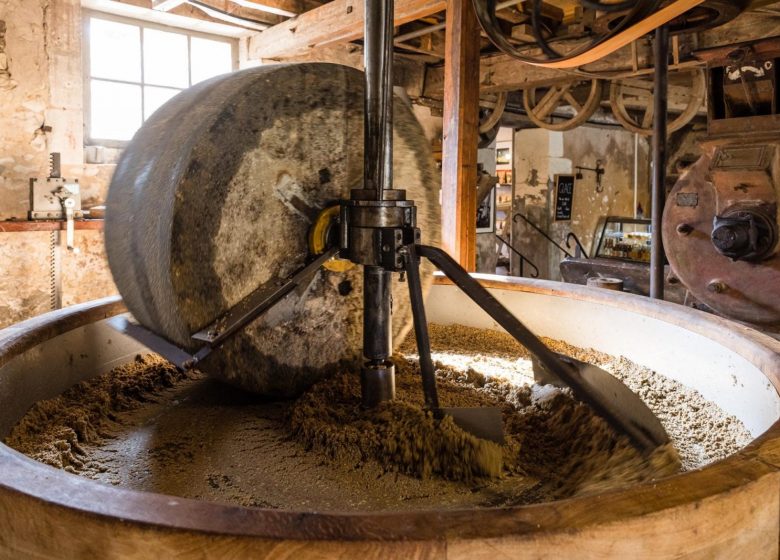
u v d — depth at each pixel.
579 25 4.33
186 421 1.85
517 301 2.78
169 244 1.59
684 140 11.05
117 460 1.59
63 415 1.79
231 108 1.69
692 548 0.78
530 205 9.88
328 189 1.91
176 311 1.63
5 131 4.40
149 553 0.71
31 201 4.50
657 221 3.78
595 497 0.78
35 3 4.44
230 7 5.25
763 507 0.85
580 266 5.89
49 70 4.54
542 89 8.02
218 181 1.67
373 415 1.64
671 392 2.01
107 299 2.25
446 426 1.51
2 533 0.80
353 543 0.69
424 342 1.55
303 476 1.49
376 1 1.50
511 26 4.86
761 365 1.56
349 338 2.08
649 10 1.87
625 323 2.33
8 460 0.88
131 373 2.20
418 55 6.61
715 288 3.70
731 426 1.70
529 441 1.72
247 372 1.86
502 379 2.15
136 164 1.85
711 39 3.88
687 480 0.83
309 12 5.04
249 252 1.76
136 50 5.15
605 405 1.51
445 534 0.70
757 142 3.47
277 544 0.69
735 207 3.55
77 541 0.74
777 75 3.51
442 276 2.99
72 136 4.70
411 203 1.61
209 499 1.39
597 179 10.62
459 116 3.60
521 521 0.73
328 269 1.91
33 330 1.78
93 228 4.67
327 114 1.88
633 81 6.96
